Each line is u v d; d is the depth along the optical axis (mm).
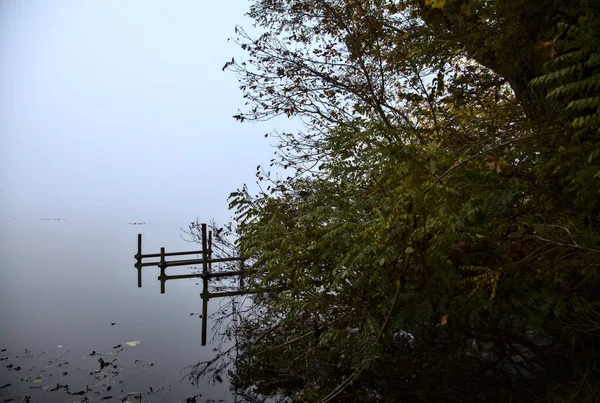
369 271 2385
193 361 3844
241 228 3609
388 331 2396
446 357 2238
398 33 4848
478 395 2111
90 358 3924
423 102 4262
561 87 1576
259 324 4195
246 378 3363
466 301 1975
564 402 1725
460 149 3000
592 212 1957
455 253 2072
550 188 2168
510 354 2162
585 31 1637
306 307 2904
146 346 4297
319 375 2939
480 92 3678
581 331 1767
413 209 1922
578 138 2000
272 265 3006
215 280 7562
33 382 3322
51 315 5625
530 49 2588
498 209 2061
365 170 2561
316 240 2871
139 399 3027
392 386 2453
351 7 4828
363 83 4984
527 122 2646
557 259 1861
